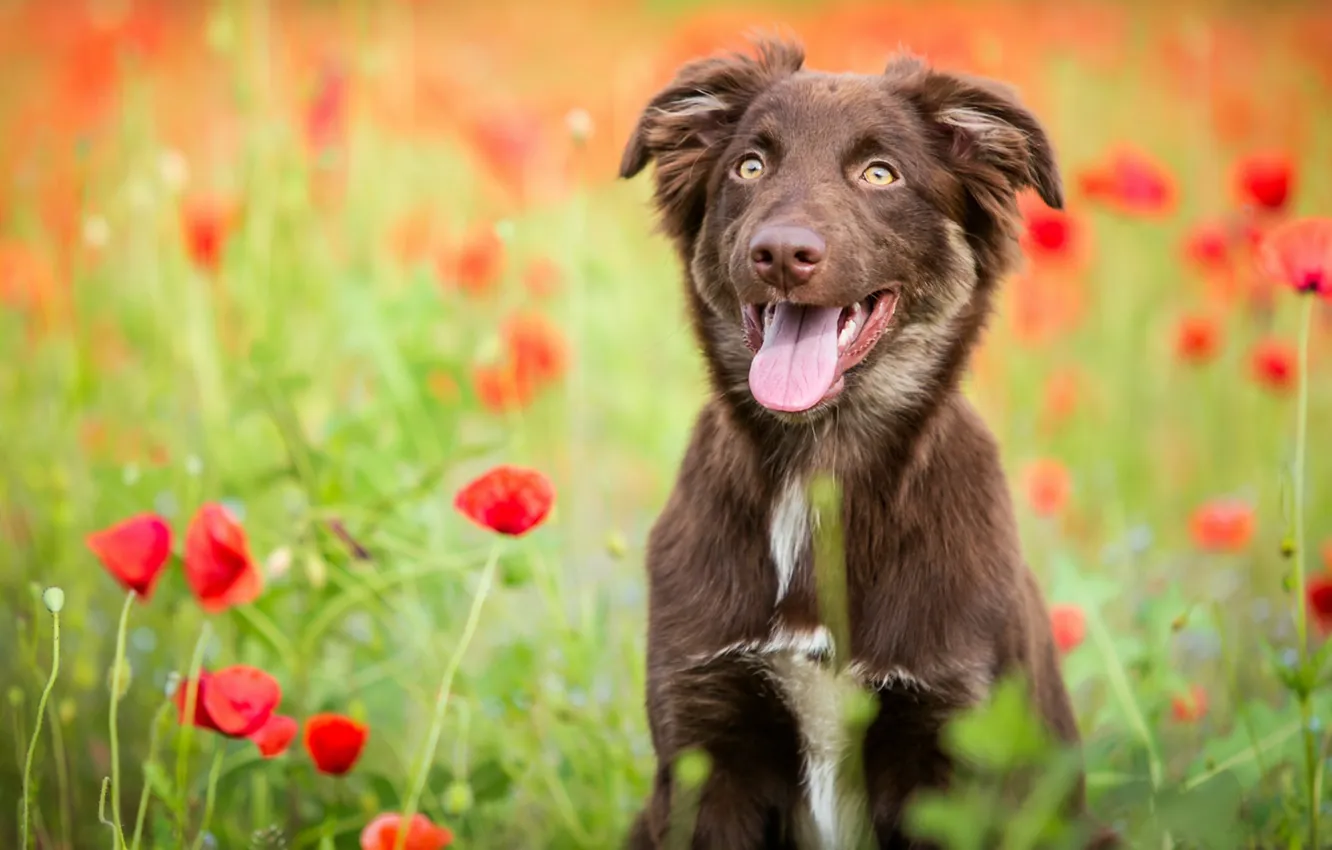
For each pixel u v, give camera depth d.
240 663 8.05
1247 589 10.83
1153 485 12.62
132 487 8.82
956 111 7.24
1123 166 10.38
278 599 7.87
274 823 7.36
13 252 10.89
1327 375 13.98
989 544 6.73
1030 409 12.94
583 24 24.20
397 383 9.05
